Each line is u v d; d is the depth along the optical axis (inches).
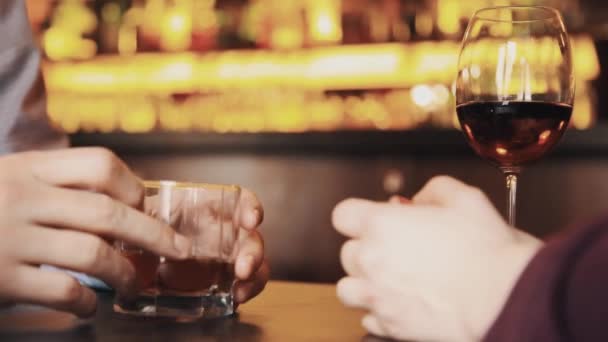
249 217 31.2
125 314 28.5
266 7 118.5
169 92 123.7
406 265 25.0
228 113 120.3
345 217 26.1
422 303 24.8
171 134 102.7
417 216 25.4
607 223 22.1
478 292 24.1
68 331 26.0
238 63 120.5
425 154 95.1
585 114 102.4
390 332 25.5
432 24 111.4
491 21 33.2
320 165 98.6
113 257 27.2
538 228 91.5
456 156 94.1
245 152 100.8
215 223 28.5
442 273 24.6
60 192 27.0
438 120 108.7
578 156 90.0
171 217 28.2
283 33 118.4
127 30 124.0
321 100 117.6
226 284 29.0
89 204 27.0
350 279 26.1
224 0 120.0
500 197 93.0
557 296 21.8
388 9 113.7
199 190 28.3
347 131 96.6
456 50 109.7
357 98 116.3
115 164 27.9
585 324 21.5
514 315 22.0
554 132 32.7
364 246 25.6
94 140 105.8
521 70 32.5
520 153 33.0
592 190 89.7
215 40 120.8
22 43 42.5
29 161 27.6
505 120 32.4
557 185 90.8
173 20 121.8
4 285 26.3
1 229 26.4
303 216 99.3
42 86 43.5
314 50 117.3
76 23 126.1
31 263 26.8
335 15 116.6
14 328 26.4
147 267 28.0
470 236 24.8
